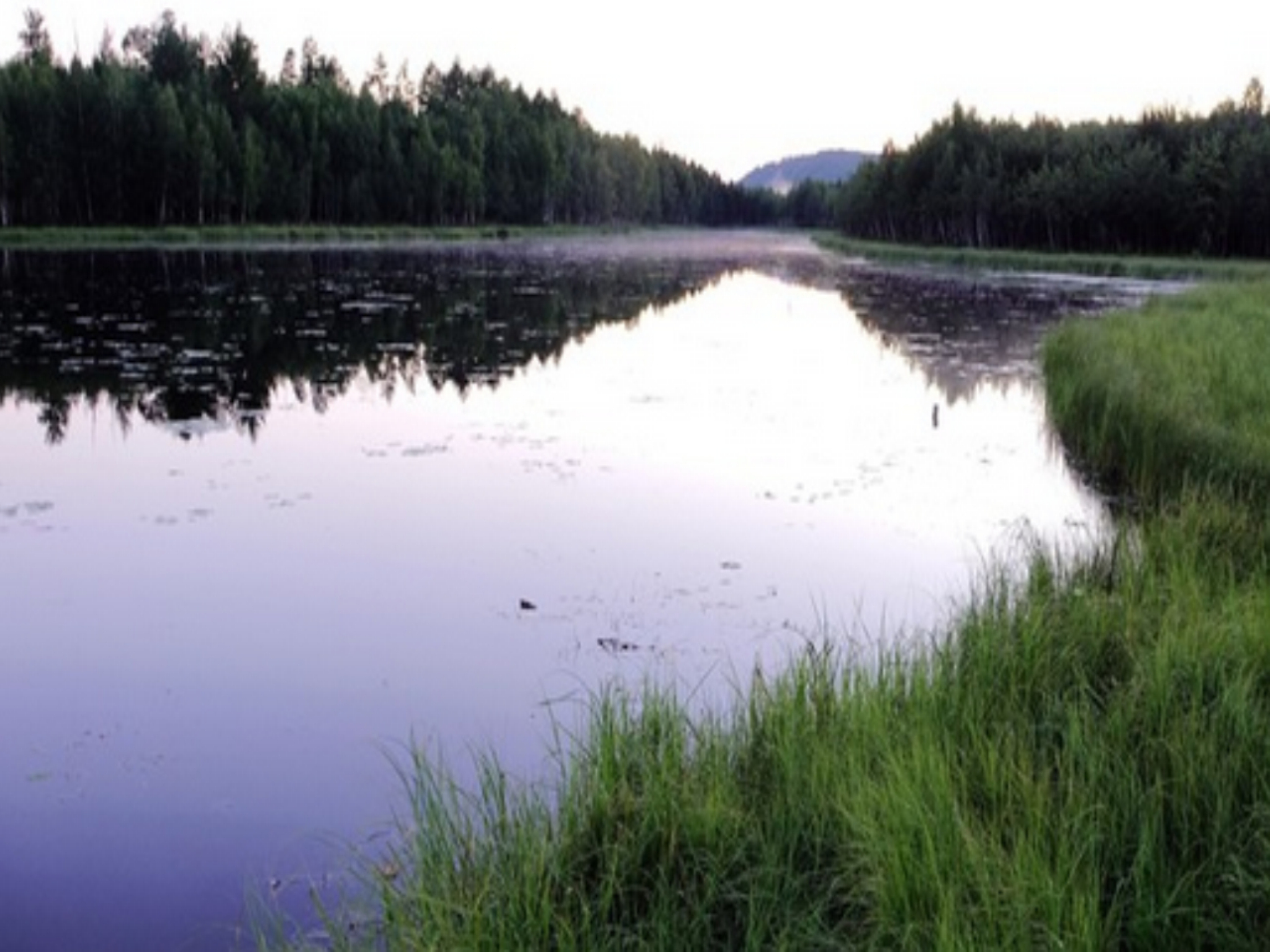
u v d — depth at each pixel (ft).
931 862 12.71
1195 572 23.39
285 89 265.54
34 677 22.43
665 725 16.84
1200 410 40.40
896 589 27.71
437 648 23.86
